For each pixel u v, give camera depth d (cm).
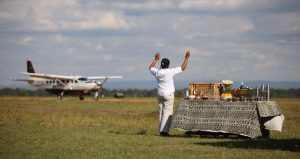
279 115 2708
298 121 4034
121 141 2477
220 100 2734
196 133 2861
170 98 2745
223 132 2661
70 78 11662
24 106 7012
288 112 5553
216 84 2806
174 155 2020
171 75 2733
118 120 4053
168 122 2767
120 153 2088
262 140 2531
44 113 5050
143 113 5212
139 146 2292
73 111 5709
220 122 2686
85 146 2291
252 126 2611
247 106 2644
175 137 2698
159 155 2023
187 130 2745
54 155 2038
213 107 2722
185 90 2872
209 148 2209
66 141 2477
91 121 3912
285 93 19150
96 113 5256
